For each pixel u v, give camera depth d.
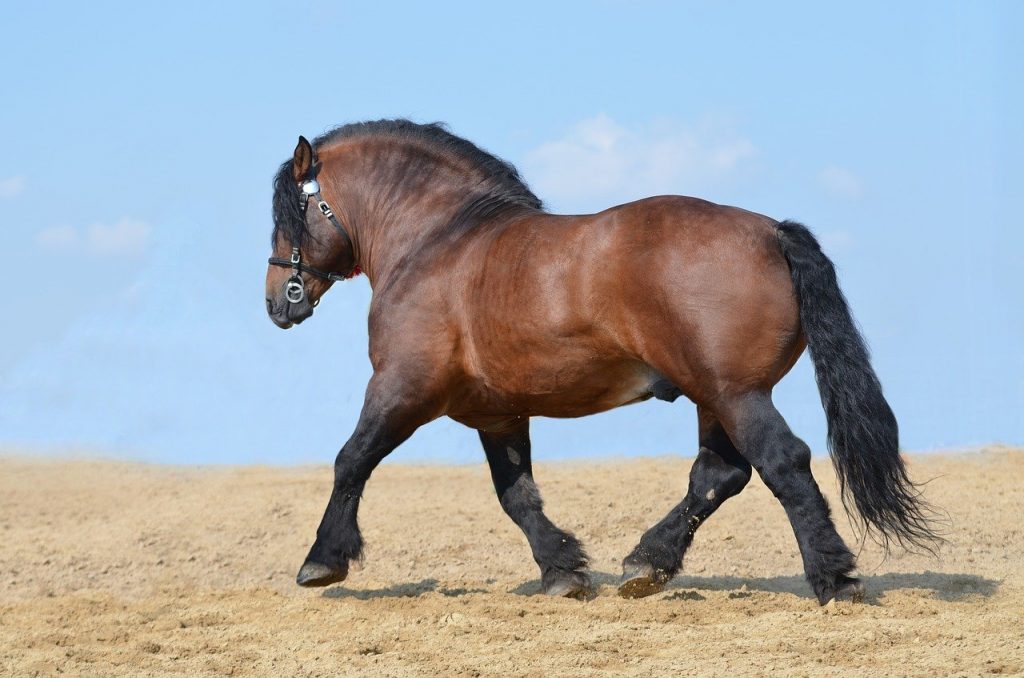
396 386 11.08
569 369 10.20
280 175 12.59
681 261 9.53
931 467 21.00
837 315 9.42
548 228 10.43
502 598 11.20
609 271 9.80
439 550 14.71
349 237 12.47
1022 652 8.28
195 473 23.36
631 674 8.18
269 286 12.64
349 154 12.45
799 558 13.88
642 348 9.76
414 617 10.32
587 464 23.09
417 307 11.10
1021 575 12.29
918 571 12.73
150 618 10.71
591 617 10.24
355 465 11.19
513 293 10.34
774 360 9.50
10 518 17.67
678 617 10.15
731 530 15.48
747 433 9.45
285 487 20.34
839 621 9.33
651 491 18.80
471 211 11.45
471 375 10.91
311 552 11.23
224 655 9.20
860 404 9.34
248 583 13.02
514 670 8.40
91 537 15.90
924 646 8.60
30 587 12.90
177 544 15.29
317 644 9.53
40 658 9.09
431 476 21.81
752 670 8.12
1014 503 17.02
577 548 11.70
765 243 9.56
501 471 11.95
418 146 12.03
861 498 9.43
